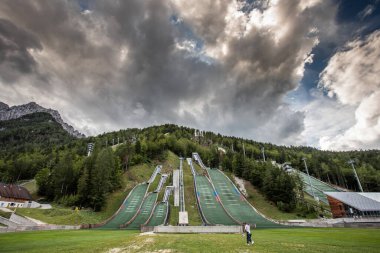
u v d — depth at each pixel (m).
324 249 20.08
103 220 69.19
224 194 91.56
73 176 97.06
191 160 173.50
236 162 122.31
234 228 37.88
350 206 71.56
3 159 148.38
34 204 82.31
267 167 98.81
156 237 29.52
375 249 19.84
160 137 195.50
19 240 29.86
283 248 20.86
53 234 38.44
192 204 81.00
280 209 80.44
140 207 79.50
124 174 119.81
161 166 147.75
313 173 158.25
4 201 85.12
